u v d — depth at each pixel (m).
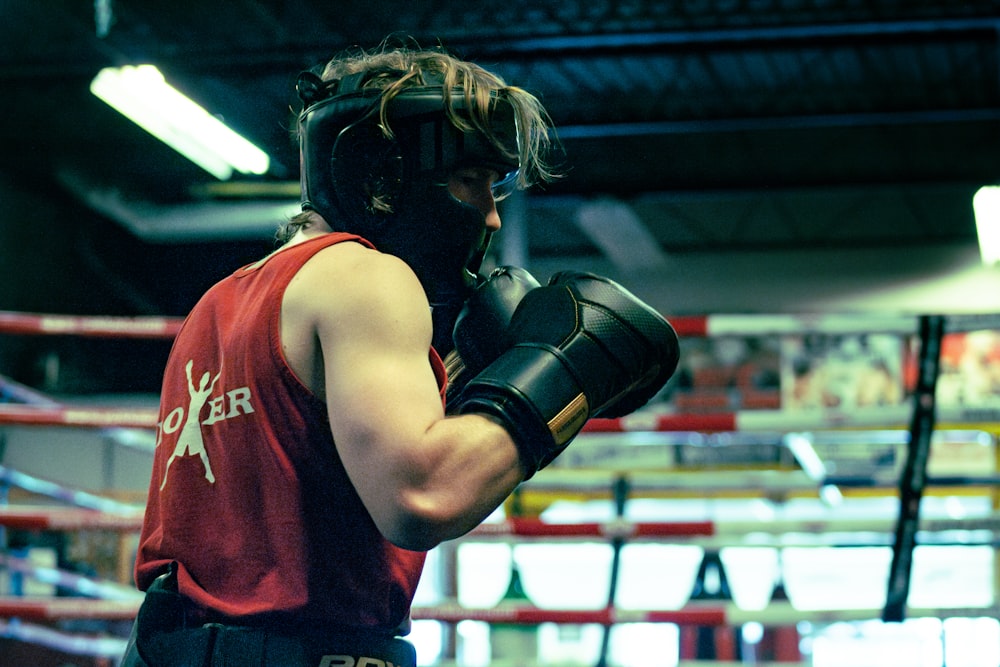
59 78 8.13
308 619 1.21
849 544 3.27
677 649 6.91
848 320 3.16
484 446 1.17
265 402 1.23
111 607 3.18
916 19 7.52
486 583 7.77
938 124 9.76
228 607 1.22
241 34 7.64
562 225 11.74
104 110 8.91
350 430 1.15
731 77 8.77
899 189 10.87
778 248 12.01
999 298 11.55
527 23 7.59
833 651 7.02
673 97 9.01
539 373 1.23
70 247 10.19
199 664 1.21
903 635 7.17
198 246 10.72
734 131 9.77
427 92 1.30
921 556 8.25
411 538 1.13
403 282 1.22
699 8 7.53
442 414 1.18
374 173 1.31
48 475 9.30
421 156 1.30
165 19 7.52
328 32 7.59
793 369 9.51
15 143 9.30
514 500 4.10
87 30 7.49
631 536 3.24
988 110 9.11
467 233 1.33
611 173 10.14
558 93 8.92
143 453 9.66
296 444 1.22
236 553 1.23
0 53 7.78
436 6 7.45
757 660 6.87
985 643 7.16
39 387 10.11
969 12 7.46
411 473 1.12
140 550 1.33
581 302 1.30
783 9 7.53
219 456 1.26
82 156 9.63
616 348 1.27
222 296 1.35
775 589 5.59
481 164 1.33
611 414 1.40
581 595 8.45
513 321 1.33
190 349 1.35
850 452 6.14
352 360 1.17
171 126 8.66
